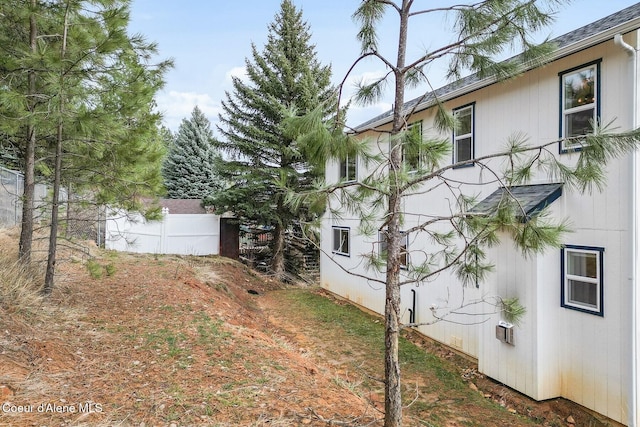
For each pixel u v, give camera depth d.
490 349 6.52
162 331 5.36
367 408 3.92
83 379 3.77
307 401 3.84
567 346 5.77
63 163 7.24
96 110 5.64
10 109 5.09
